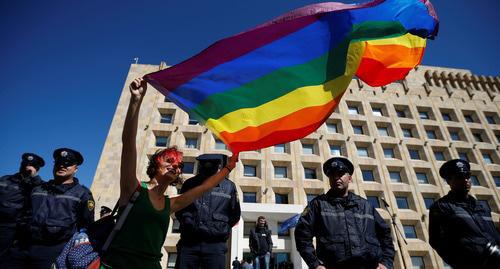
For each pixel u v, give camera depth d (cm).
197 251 406
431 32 402
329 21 377
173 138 2914
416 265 2608
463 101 3706
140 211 229
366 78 404
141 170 2720
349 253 342
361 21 377
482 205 386
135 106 224
